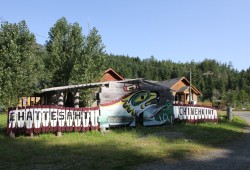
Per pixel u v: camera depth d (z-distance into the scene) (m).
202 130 17.36
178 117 20.50
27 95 23.11
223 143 13.45
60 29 29.80
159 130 17.20
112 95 17.56
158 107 19.42
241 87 113.38
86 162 9.48
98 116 16.47
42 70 23.94
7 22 23.05
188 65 134.38
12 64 22.09
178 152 11.09
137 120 18.48
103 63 29.09
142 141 13.38
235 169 8.84
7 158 9.98
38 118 14.24
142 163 9.45
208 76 113.19
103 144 12.59
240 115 36.78
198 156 10.58
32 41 23.17
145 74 101.88
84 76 27.27
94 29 29.22
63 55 28.89
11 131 14.26
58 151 11.10
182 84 54.47
